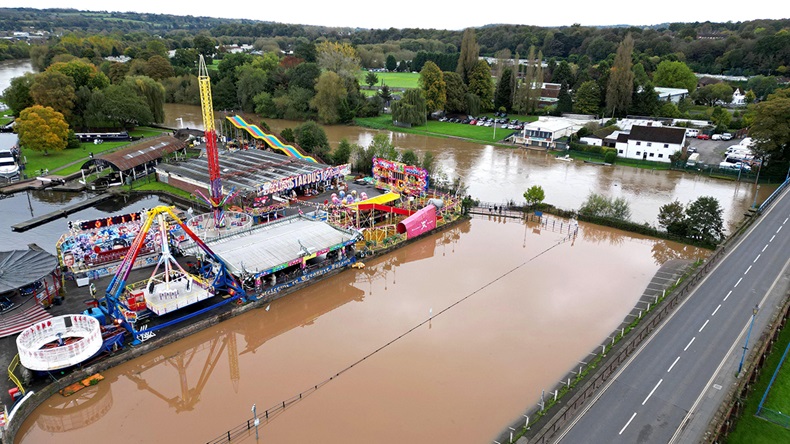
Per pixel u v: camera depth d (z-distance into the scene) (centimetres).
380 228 8800
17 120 12556
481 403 4775
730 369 4962
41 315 5694
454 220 9294
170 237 7325
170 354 5581
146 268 6962
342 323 6184
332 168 10544
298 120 19475
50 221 9162
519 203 10344
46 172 11312
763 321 5766
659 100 18775
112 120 15275
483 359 5441
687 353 5219
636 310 6394
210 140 7631
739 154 13125
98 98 15112
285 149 12412
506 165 13650
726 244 7831
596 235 8931
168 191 10606
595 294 6831
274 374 5234
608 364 5009
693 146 15075
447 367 5309
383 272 7550
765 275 6912
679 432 4181
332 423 4516
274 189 9494
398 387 5006
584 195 11081
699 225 8338
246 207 9194
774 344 5572
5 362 5038
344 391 4956
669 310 6056
